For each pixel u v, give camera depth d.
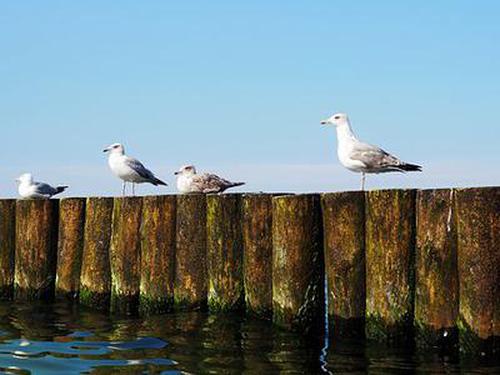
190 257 12.24
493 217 9.27
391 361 9.48
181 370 9.18
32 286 14.21
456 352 9.77
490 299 9.30
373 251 10.20
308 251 10.86
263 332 11.06
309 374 8.95
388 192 10.03
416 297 9.99
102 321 12.46
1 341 11.02
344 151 12.93
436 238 9.73
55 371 9.23
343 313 10.46
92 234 13.51
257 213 11.55
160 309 12.50
